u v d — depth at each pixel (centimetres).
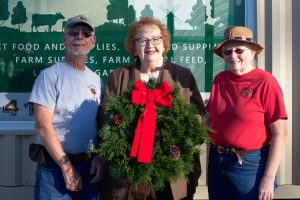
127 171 261
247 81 279
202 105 297
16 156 379
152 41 282
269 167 270
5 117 382
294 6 370
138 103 266
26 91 383
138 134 260
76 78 285
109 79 296
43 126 273
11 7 379
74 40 284
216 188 290
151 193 279
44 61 382
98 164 287
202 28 380
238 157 275
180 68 296
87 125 284
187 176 285
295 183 375
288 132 372
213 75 382
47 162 283
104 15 379
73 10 379
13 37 380
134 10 379
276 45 370
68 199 286
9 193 380
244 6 377
